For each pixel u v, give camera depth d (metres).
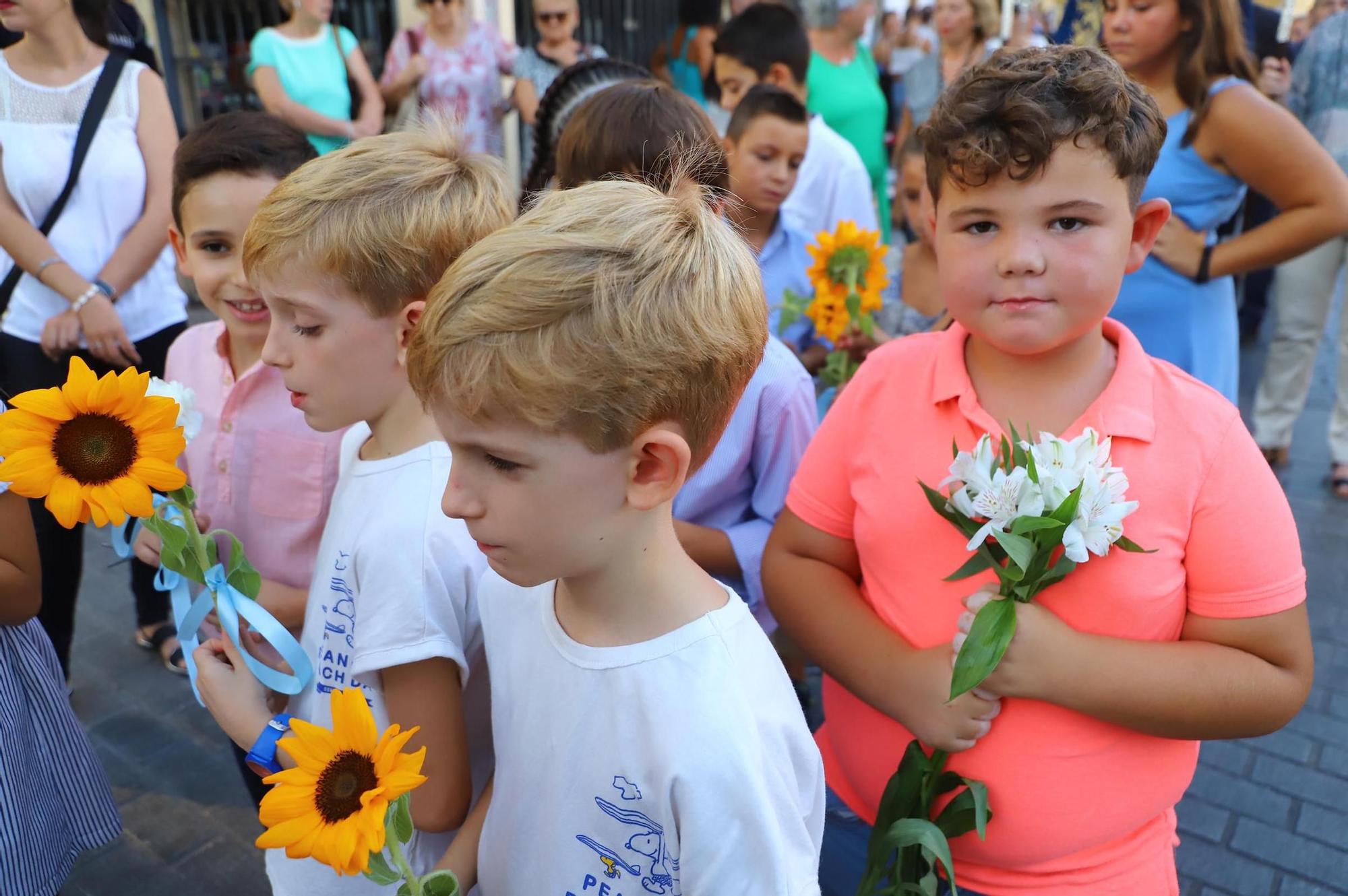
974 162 1.15
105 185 2.87
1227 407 1.23
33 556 1.59
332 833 0.90
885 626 1.37
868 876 1.36
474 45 5.79
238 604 1.38
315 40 5.27
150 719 3.07
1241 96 2.26
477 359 0.91
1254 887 2.49
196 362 1.97
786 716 1.05
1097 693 1.18
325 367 1.31
